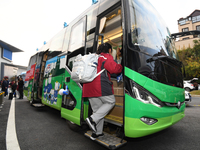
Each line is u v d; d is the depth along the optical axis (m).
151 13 3.03
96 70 2.24
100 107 2.28
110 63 2.13
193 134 3.09
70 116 3.09
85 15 3.22
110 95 2.23
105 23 3.04
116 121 2.46
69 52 3.62
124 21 2.31
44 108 6.46
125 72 2.14
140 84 2.05
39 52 6.60
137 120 1.99
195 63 19.17
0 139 2.88
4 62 32.00
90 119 2.15
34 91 6.12
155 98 2.12
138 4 2.68
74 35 3.58
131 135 2.03
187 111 5.54
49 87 4.59
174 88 2.47
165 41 3.00
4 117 4.68
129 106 2.03
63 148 2.49
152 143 2.67
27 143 2.70
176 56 3.19
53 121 4.27
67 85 3.38
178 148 2.45
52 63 4.66
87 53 2.96
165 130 3.35
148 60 2.22
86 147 2.52
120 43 3.29
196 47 20.98
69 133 3.25
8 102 8.50
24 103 8.09
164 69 2.37
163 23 3.35
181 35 3.48
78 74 2.17
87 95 2.29
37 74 6.10
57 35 4.92
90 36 3.02
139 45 2.28
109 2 2.75
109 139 2.26
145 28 2.60
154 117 2.10
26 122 4.12
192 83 14.26
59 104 3.78
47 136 3.06
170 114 2.31
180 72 2.81
